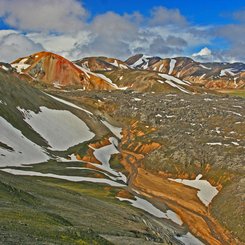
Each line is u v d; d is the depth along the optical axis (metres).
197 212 67.12
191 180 83.00
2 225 24.45
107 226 37.75
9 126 93.44
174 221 60.53
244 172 78.06
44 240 23.66
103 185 70.25
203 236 57.88
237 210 62.59
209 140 102.56
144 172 89.19
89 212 42.03
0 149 79.50
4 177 46.91
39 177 67.00
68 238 26.14
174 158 90.88
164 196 73.25
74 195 50.81
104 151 103.94
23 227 25.30
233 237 58.22
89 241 27.66
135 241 34.22
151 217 56.00
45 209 36.28
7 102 104.56
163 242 42.19
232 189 71.38
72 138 110.62
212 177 81.62
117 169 91.06
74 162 88.56
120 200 61.19
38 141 96.62
